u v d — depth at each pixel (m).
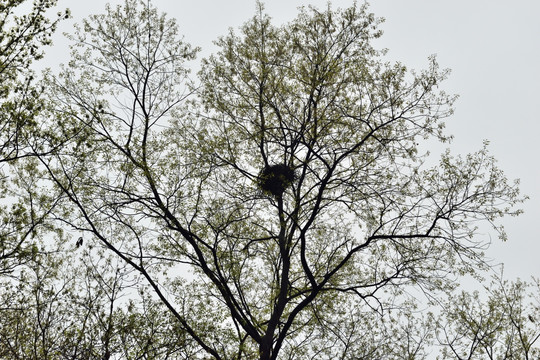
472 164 12.19
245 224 13.59
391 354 13.16
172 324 10.80
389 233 12.58
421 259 12.43
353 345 13.14
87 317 10.27
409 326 13.49
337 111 12.85
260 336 12.12
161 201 12.74
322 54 13.23
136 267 11.80
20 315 10.30
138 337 10.31
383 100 12.31
